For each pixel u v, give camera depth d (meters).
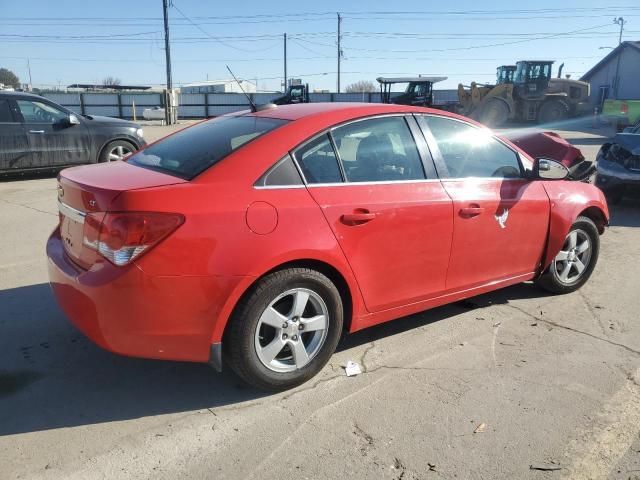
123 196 2.79
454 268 3.91
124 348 2.87
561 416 3.10
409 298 3.72
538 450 2.81
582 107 31.53
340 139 3.45
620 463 2.73
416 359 3.72
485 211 3.98
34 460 2.71
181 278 2.83
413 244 3.61
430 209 3.66
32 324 4.16
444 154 3.90
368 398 3.26
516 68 30.97
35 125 10.42
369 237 3.40
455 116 4.06
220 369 3.03
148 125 35.16
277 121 3.47
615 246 6.59
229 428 2.98
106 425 3.00
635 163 8.43
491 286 4.24
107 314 2.82
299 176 3.23
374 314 3.60
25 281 5.04
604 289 5.08
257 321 3.06
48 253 3.44
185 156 3.36
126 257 2.78
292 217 3.11
